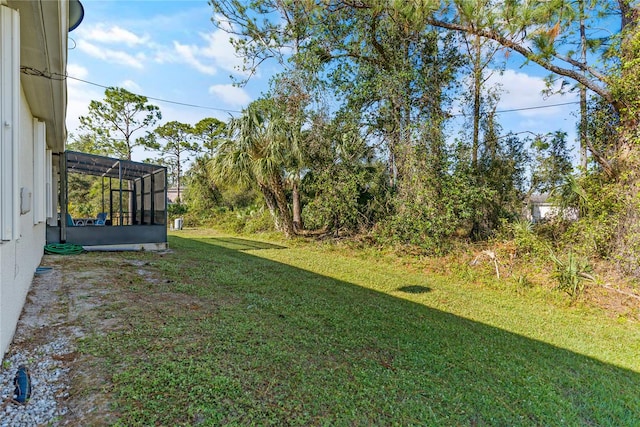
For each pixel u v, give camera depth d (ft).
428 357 10.38
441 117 29.66
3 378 6.79
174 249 28.86
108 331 9.50
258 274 20.53
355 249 32.68
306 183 37.27
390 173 33.09
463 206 27.02
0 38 7.06
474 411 7.57
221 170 36.76
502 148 31.22
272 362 8.58
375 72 33.50
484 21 23.39
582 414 8.04
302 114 35.53
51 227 23.63
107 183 43.83
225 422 5.97
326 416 6.59
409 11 24.49
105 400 6.23
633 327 15.35
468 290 20.70
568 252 21.66
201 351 8.72
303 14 34.83
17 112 7.52
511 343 12.45
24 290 11.32
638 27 20.16
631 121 20.92
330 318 13.25
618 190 20.39
